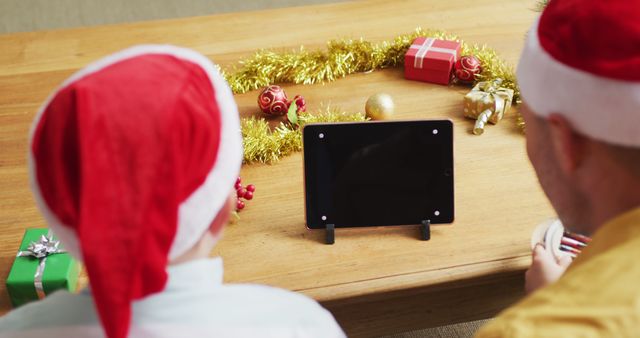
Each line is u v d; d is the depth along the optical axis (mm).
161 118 545
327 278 1035
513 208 1145
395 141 1088
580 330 518
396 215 1108
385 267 1050
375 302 1099
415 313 1126
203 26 1735
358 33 1676
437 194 1102
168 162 547
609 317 511
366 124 1082
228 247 1086
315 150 1088
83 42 1685
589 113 607
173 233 570
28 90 1502
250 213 1150
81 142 522
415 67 1488
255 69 1497
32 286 1029
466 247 1078
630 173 611
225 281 1030
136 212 535
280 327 660
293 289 1019
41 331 642
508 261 1054
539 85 654
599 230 613
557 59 625
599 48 588
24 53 1641
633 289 521
